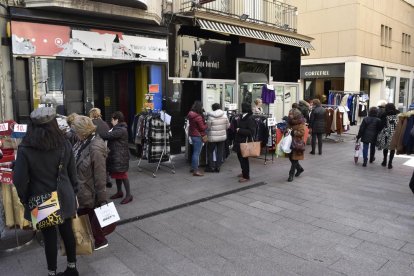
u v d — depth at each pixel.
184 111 10.49
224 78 11.21
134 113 10.18
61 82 7.56
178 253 4.23
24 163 3.18
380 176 7.95
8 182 4.27
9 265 3.97
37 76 7.20
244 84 12.00
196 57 10.34
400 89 26.78
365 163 9.02
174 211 5.70
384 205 5.91
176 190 6.81
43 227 3.29
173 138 9.96
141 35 8.84
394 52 24.47
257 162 9.48
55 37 7.36
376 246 4.36
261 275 3.70
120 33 8.41
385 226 4.99
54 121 3.30
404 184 7.25
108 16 7.93
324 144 12.92
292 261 4.00
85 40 7.81
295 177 7.87
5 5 6.70
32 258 4.14
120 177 6.00
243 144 7.20
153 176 7.79
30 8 6.94
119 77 10.64
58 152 3.32
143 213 5.57
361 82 22.66
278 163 9.37
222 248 4.35
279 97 13.66
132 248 4.37
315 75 21.48
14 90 6.93
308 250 4.27
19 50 6.90
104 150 4.03
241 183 7.32
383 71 23.22
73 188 3.53
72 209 3.41
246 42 11.48
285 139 7.48
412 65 27.81
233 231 4.87
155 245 4.45
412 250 4.25
